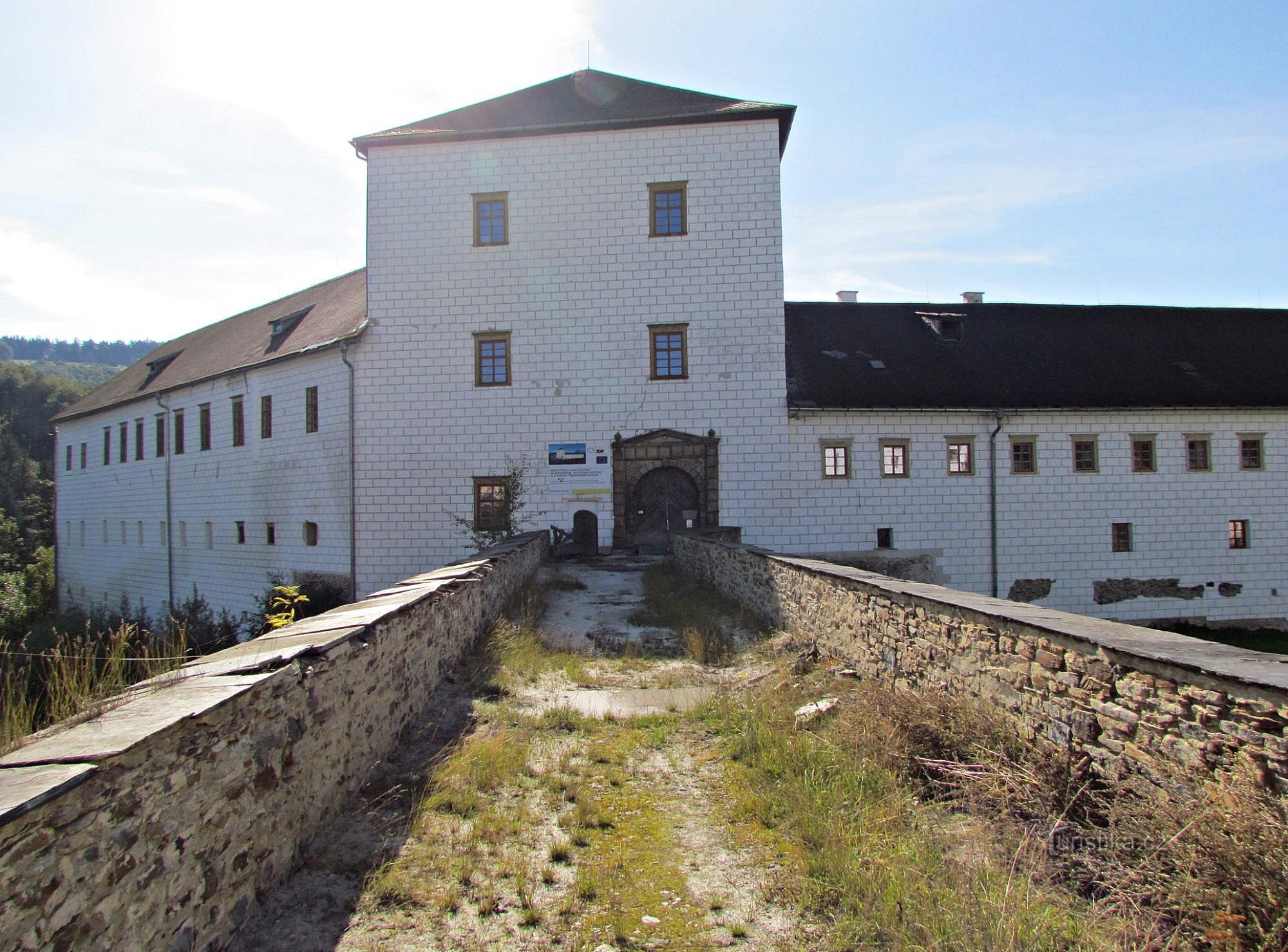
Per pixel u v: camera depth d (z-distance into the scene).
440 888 4.02
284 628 5.59
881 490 23.72
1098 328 29.09
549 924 3.73
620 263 24.03
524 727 6.66
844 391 24.20
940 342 27.55
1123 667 4.22
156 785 3.04
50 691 3.90
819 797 4.93
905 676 6.91
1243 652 4.01
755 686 8.10
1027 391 25.00
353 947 3.51
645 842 4.62
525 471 23.91
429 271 24.30
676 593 15.08
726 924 3.73
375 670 5.66
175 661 4.47
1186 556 24.59
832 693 7.32
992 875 3.77
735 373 23.73
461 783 5.28
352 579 24.11
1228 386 26.00
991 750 5.03
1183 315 30.30
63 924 2.53
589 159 24.14
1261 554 24.92
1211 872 3.21
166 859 3.08
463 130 24.16
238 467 29.80
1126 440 24.53
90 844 2.67
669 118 23.73
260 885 3.83
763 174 23.84
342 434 24.77
